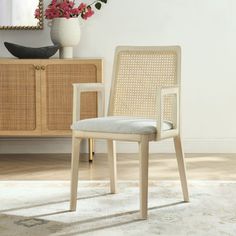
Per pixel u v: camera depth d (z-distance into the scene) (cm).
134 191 333
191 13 462
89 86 310
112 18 465
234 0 461
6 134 434
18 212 290
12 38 468
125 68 329
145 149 273
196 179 366
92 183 354
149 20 464
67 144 473
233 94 467
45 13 446
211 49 464
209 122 469
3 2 462
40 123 433
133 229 259
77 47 468
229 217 277
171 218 277
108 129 279
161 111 278
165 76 319
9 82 430
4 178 375
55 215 284
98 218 278
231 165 413
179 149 304
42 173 391
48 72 429
